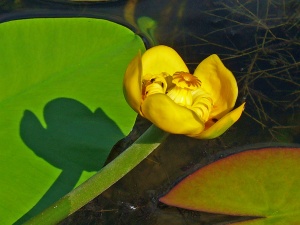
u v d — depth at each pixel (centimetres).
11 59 49
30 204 45
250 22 58
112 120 49
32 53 49
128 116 49
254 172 48
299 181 48
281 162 48
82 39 50
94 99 49
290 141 51
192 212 48
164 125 39
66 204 43
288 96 54
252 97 54
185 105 41
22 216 45
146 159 50
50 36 50
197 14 58
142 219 48
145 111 39
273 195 47
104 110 49
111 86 50
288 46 57
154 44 55
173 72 43
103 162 47
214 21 58
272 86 54
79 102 49
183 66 43
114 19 56
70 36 50
